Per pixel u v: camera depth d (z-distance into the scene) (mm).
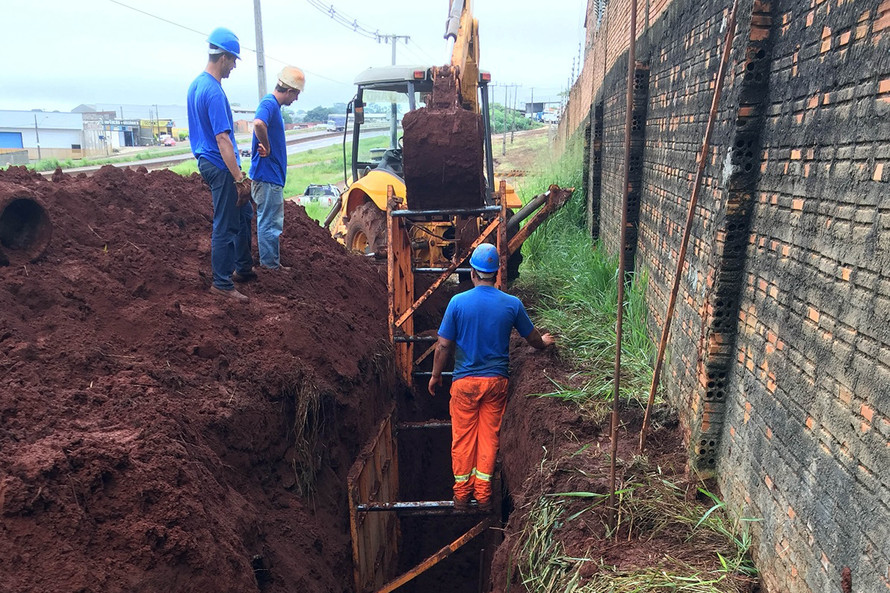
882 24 2066
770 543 2785
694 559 3029
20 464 2500
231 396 3754
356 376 5020
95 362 3467
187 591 2621
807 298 2547
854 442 2141
